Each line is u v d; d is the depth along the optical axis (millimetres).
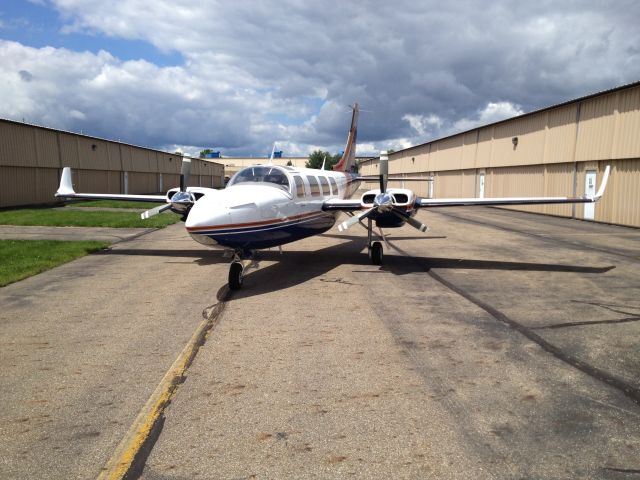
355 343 6066
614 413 4238
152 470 3426
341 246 14922
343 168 18938
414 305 7887
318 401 4480
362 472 3395
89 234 18031
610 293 8633
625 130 19641
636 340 6113
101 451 3684
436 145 44719
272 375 5086
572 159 23406
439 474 3365
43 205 31984
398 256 12945
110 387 4828
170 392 4695
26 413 4297
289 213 10227
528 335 6332
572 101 23016
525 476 3344
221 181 79562
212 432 3947
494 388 4742
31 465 3506
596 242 15406
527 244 15070
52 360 5566
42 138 31812
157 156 52750
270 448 3703
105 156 40625
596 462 3508
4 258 12328
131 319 7195
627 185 19797
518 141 28875
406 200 11430
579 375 5047
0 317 7328
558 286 9219
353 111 19328
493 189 32719
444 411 4277
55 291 9047
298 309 7688
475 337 6262
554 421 4098
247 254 9688
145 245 15312
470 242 15664
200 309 7738
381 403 4438
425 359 5512
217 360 5527
